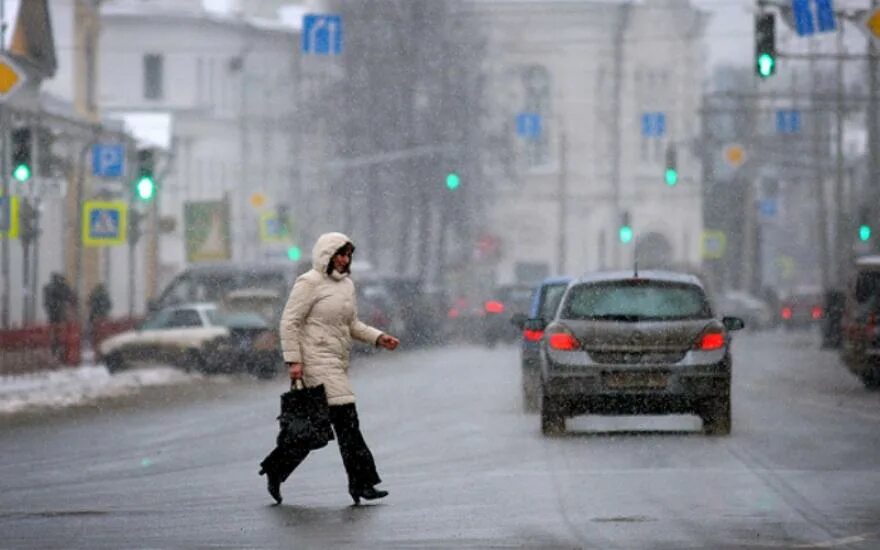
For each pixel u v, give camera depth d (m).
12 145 75.44
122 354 82.62
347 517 29.45
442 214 164.00
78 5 123.50
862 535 26.78
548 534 27.08
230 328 81.12
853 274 67.56
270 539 26.89
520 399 62.09
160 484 35.47
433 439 44.97
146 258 139.88
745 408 55.44
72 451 43.62
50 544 26.58
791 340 136.25
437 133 162.75
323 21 98.38
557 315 44.81
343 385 31.06
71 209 118.88
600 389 43.72
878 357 65.62
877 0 89.31
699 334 43.88
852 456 39.03
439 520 28.91
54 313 91.44
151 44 194.00
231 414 57.09
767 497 31.55
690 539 26.42
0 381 72.44
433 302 129.75
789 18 81.44
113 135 122.56
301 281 30.94
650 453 40.00
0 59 71.44
